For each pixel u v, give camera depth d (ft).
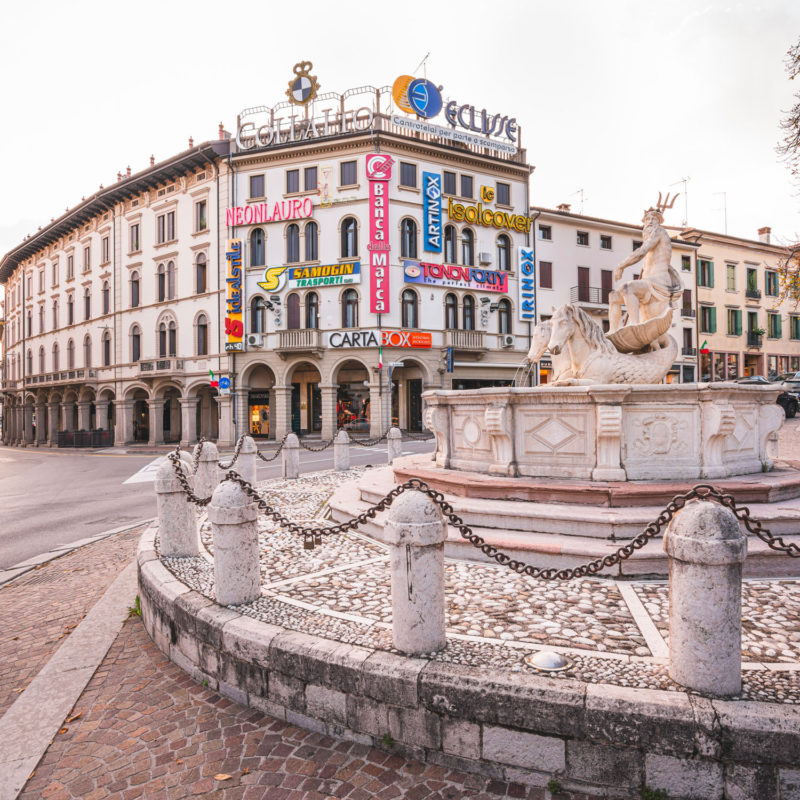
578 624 11.25
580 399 18.48
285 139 91.97
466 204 94.68
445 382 90.68
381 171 85.46
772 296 131.95
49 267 139.33
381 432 86.02
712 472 18.33
